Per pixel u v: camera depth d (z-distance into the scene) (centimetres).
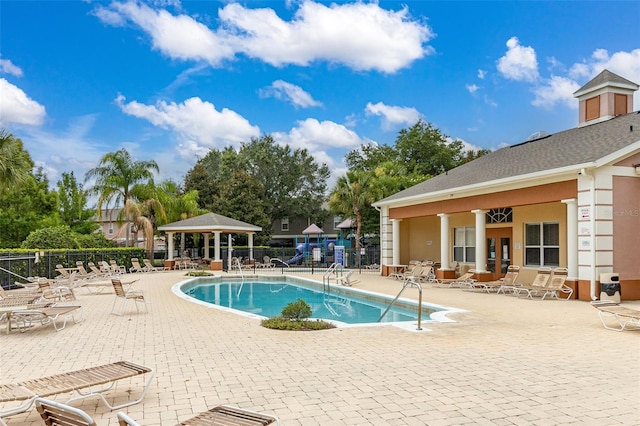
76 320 1141
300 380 621
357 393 564
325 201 5688
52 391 477
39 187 3869
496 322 1075
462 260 2372
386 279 2403
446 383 603
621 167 1448
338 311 1530
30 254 2297
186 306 1391
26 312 984
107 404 512
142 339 905
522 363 705
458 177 2183
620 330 975
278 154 5491
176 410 512
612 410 502
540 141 2089
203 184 4991
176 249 4669
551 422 469
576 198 1477
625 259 1443
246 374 652
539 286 1591
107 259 2975
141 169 3491
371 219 3716
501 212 2078
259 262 3741
